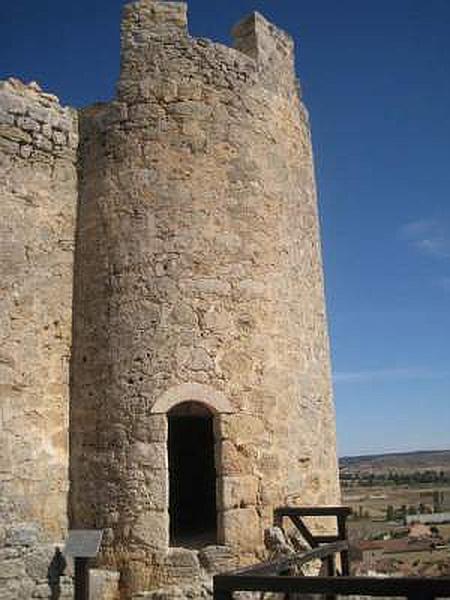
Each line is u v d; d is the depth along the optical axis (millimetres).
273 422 9711
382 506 79000
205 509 12812
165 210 9953
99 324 9852
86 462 9477
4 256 9859
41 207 10344
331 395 11766
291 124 11711
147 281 9727
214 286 9789
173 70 10430
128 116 10352
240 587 4695
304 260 11469
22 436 9430
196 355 9492
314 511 9172
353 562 9922
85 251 10312
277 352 10086
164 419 9234
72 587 7574
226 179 10227
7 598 7191
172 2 10758
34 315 9922
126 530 8906
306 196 11945
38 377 9750
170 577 8617
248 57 10984
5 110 10273
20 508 9180
